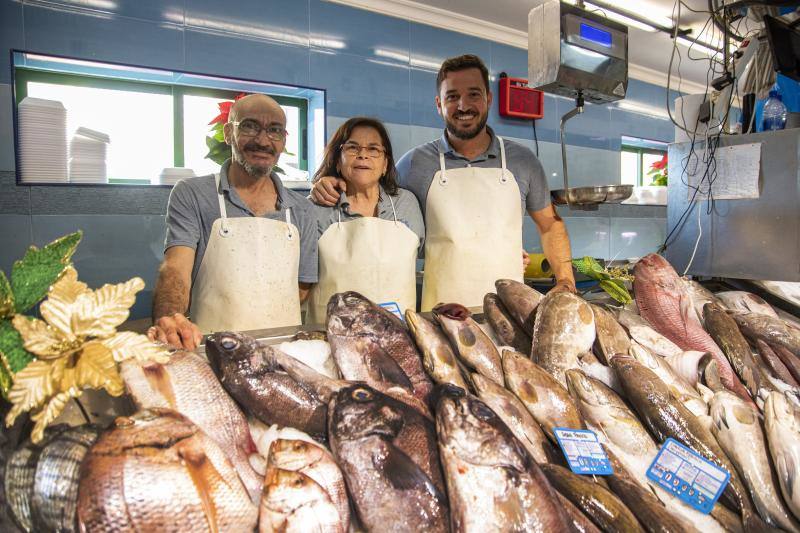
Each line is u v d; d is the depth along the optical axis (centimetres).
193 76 272
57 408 61
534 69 235
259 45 288
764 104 193
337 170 200
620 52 239
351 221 190
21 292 69
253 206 180
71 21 237
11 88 228
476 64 205
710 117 206
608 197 194
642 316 143
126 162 279
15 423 68
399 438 71
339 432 71
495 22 370
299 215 186
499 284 127
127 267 261
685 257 200
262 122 168
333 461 69
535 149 418
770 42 174
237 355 79
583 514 74
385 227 190
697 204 195
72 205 245
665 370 109
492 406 88
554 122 428
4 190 230
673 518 76
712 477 87
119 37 248
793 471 87
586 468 83
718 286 193
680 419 94
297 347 97
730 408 97
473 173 209
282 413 77
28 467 63
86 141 247
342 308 95
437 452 72
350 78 321
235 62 280
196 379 76
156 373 74
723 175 186
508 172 211
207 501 60
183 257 165
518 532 65
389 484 67
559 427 90
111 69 258
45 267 71
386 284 189
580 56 227
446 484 68
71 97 264
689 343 133
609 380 105
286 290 177
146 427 62
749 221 181
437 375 93
